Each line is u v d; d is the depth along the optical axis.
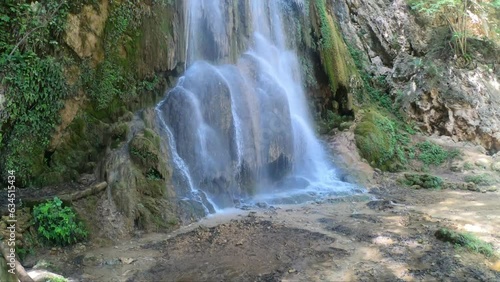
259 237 6.95
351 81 14.58
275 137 10.40
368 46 17.25
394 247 6.53
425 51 17.03
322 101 13.95
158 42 9.30
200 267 5.82
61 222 6.41
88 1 8.38
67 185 7.55
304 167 11.78
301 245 6.60
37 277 5.24
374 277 5.49
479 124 15.17
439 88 15.51
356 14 17.45
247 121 9.88
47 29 7.74
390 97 16.25
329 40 13.88
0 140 6.96
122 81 8.88
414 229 7.44
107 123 8.52
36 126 7.52
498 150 15.20
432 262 5.96
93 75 8.47
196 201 8.16
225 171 9.13
